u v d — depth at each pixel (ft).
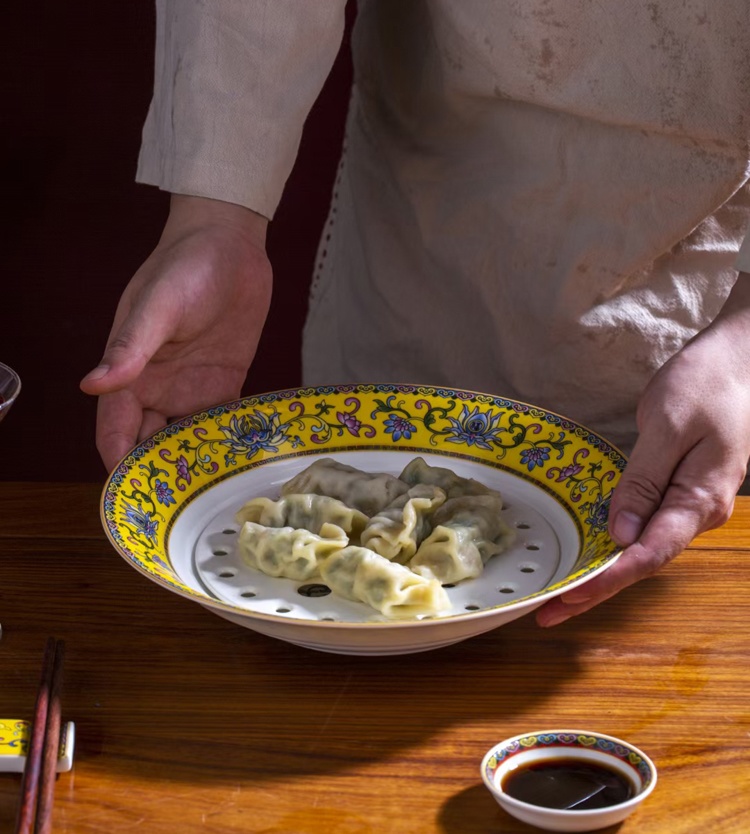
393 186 5.38
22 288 8.96
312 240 8.91
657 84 4.45
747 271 4.01
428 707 3.08
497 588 3.44
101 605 3.58
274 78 4.51
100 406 4.30
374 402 4.29
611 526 3.30
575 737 2.77
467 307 5.25
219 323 4.50
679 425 3.52
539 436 4.04
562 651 3.33
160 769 2.84
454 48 4.71
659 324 4.95
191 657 3.31
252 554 3.54
